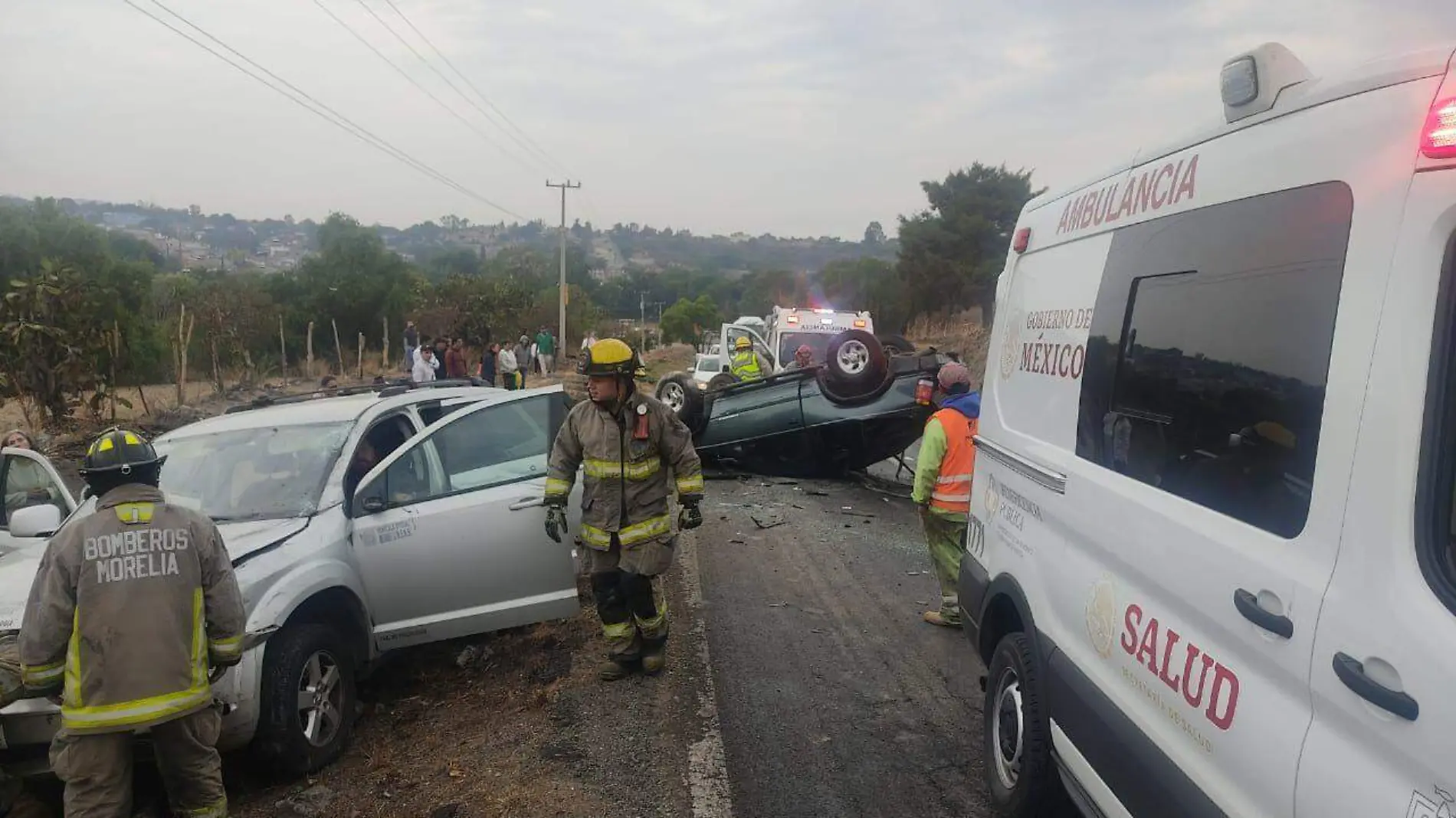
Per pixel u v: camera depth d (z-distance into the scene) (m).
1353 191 1.91
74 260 31.47
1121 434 2.82
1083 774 2.87
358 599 4.52
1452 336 1.62
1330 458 1.83
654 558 4.77
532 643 5.69
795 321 15.89
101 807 3.13
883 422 10.27
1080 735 2.89
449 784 3.97
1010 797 3.48
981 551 4.20
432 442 5.07
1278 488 2.00
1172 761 2.31
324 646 4.23
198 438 5.05
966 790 3.87
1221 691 2.11
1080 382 3.20
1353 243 1.87
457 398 5.94
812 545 7.97
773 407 10.72
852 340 10.32
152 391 21.14
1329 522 1.80
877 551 7.83
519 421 5.58
